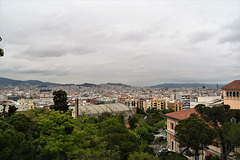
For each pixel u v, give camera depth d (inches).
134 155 1348.4
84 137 1425.9
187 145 1125.7
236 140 1030.4
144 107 7367.1
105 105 5472.4
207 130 1064.2
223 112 1179.3
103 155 1293.1
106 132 1962.4
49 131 1330.0
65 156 1450.5
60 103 2541.8
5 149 733.9
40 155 1267.2
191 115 1294.3
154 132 3855.8
